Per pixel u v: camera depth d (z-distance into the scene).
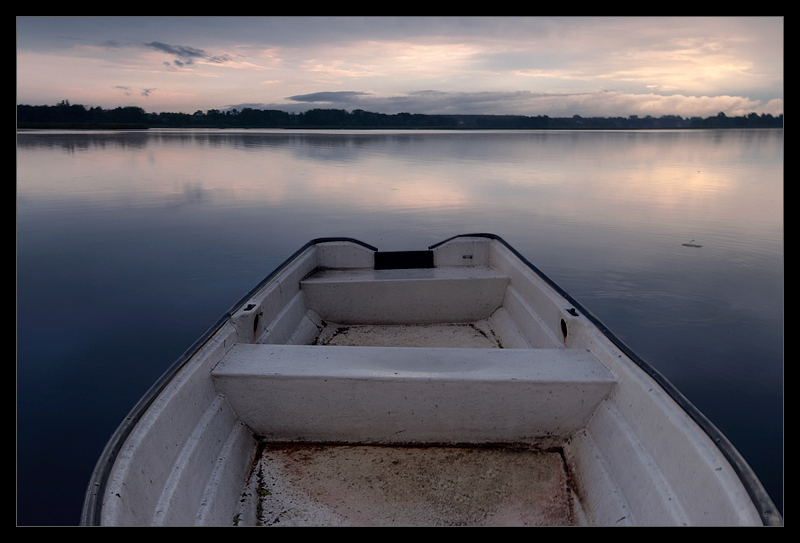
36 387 4.40
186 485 1.58
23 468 3.32
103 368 4.75
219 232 10.39
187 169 21.84
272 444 2.12
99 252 8.74
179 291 6.91
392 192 15.88
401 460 2.02
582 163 26.11
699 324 5.69
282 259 8.54
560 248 9.10
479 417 2.01
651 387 1.71
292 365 2.08
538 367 2.05
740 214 11.96
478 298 3.77
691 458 1.39
